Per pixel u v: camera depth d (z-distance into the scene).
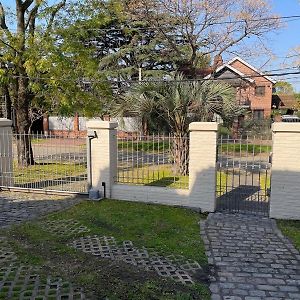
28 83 11.42
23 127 11.89
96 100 12.32
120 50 22.22
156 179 9.52
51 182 9.54
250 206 7.36
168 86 9.86
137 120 10.58
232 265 4.50
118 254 4.75
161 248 4.98
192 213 6.78
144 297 3.62
